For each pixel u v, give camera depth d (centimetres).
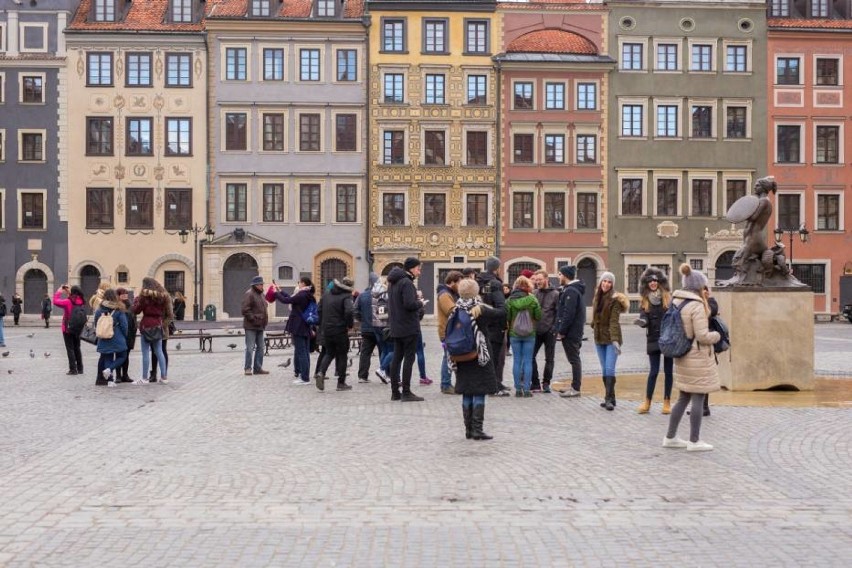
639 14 5712
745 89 5734
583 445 1208
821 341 3588
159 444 1222
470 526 810
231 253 5534
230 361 2658
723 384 1864
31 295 5581
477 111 5653
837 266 5744
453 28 5647
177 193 5572
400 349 1670
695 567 698
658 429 1341
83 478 1010
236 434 1302
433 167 5631
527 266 5669
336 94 5609
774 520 830
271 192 5609
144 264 5556
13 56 5512
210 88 5553
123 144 5550
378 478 1005
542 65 5628
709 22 5725
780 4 5962
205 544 759
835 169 5756
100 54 5550
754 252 1841
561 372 2244
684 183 5719
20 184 5541
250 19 5512
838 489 948
